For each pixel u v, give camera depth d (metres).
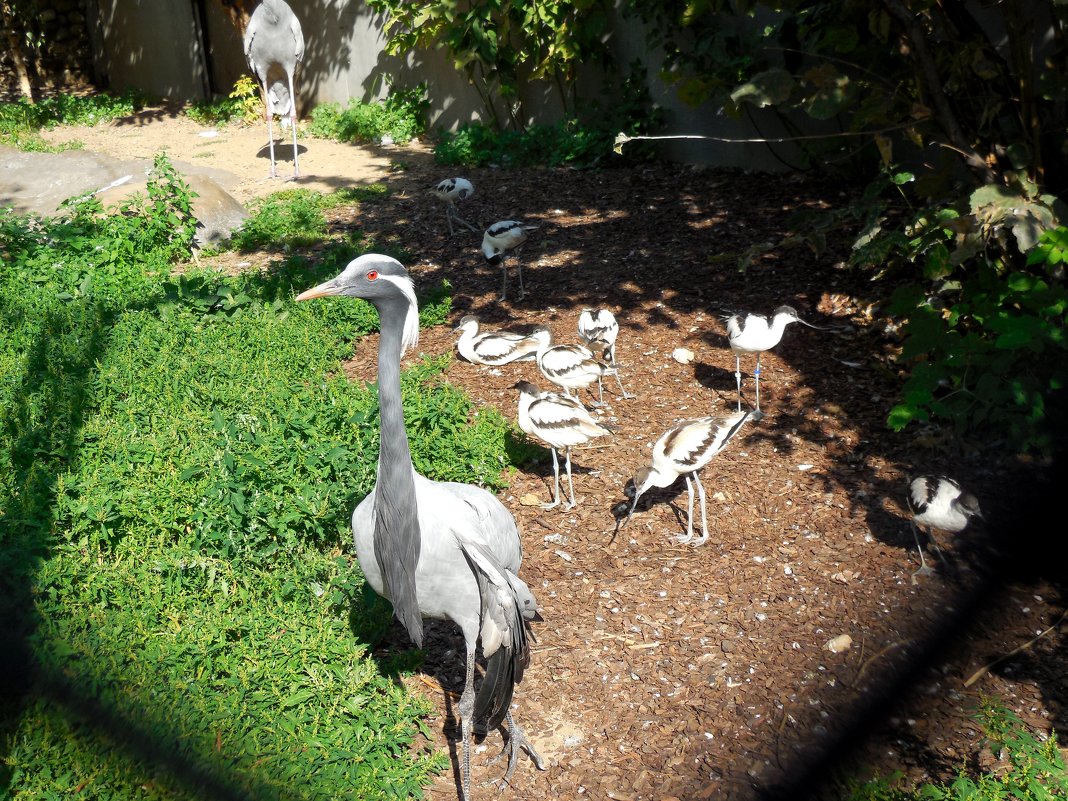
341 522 6.14
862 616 5.76
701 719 5.11
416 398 7.79
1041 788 4.23
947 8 7.98
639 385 8.63
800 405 8.06
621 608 5.95
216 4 21.42
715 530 6.65
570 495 6.98
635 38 14.90
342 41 19.36
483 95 17.03
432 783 4.75
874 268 10.02
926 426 7.47
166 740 4.46
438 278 11.32
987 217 7.09
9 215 13.62
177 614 5.29
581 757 4.92
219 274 11.06
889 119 7.99
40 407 7.72
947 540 6.32
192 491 6.21
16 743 4.45
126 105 21.84
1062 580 5.95
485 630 4.30
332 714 4.79
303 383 8.41
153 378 8.24
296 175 15.93
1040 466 6.82
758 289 10.12
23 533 5.80
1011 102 8.06
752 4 8.49
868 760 4.80
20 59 22.73
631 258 11.32
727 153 14.17
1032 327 6.46
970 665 5.36
